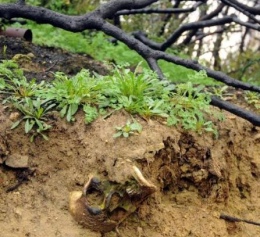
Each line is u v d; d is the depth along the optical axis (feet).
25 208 2.49
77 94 2.68
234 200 2.95
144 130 2.58
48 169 2.60
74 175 2.56
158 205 2.61
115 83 2.75
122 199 2.42
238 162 3.06
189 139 2.77
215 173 2.76
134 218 2.53
